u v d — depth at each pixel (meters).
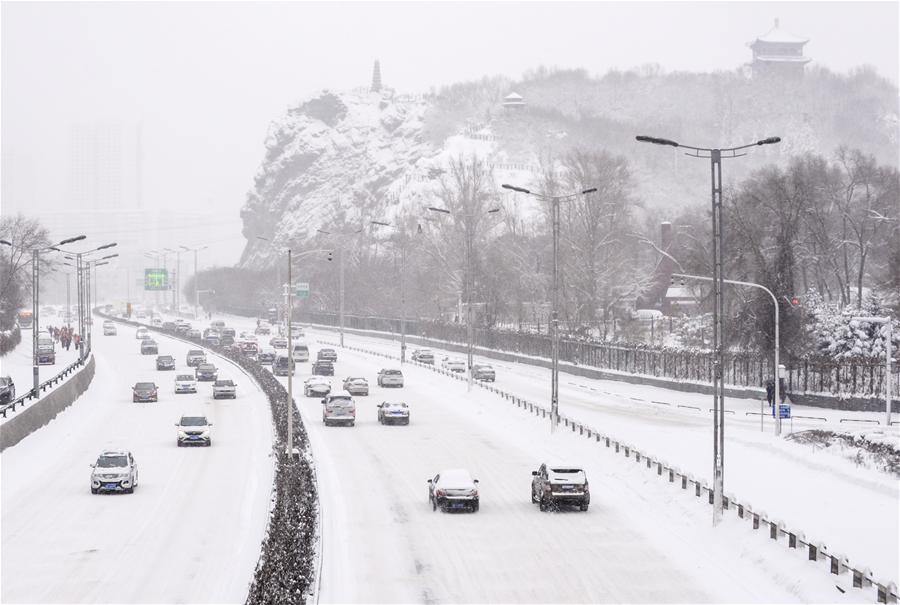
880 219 146.38
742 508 50.16
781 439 79.12
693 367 116.38
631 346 126.69
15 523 54.03
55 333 197.00
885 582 40.00
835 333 106.12
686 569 44.06
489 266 176.75
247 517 55.06
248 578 43.69
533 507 56.72
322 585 41.69
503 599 39.94
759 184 148.12
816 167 158.75
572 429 81.25
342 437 83.38
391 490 61.41
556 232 84.31
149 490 62.75
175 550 48.28
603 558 45.81
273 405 97.94
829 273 170.75
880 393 98.06
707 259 133.12
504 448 78.06
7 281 156.75
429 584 41.88
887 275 137.50
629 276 164.88
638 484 62.56
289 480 57.69
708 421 92.00
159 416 98.38
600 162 159.12
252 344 166.50
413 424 91.75
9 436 76.06
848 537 50.16
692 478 57.34
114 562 46.31
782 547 44.78
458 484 55.25
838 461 69.69
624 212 162.00
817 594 38.78
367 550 47.22
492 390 109.69
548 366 142.25
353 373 137.75
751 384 109.31
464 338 169.88
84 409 102.69
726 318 116.88
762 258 113.56
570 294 156.12
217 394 111.69
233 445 80.50
